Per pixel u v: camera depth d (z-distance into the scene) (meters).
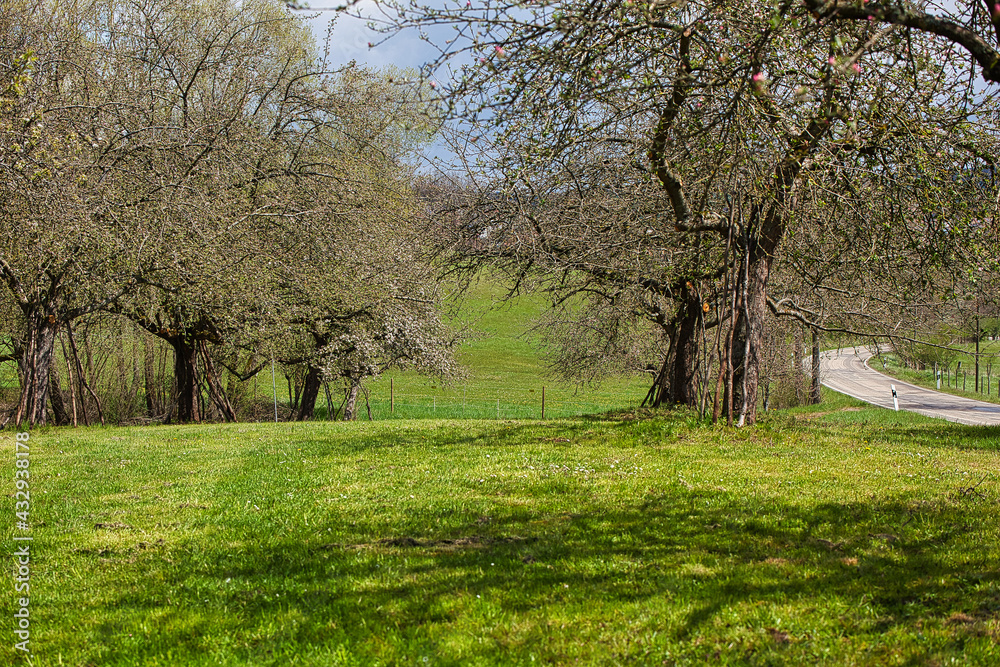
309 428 19.30
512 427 17.38
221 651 5.02
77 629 5.49
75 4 21.28
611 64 9.12
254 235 22.03
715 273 17.31
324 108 24.42
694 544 7.07
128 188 19.33
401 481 10.66
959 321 19.59
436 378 33.22
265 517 8.62
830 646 4.71
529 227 17.31
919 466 11.38
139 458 13.65
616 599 5.65
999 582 5.60
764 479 10.32
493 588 5.93
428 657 4.82
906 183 11.38
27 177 15.05
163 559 7.11
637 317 25.09
